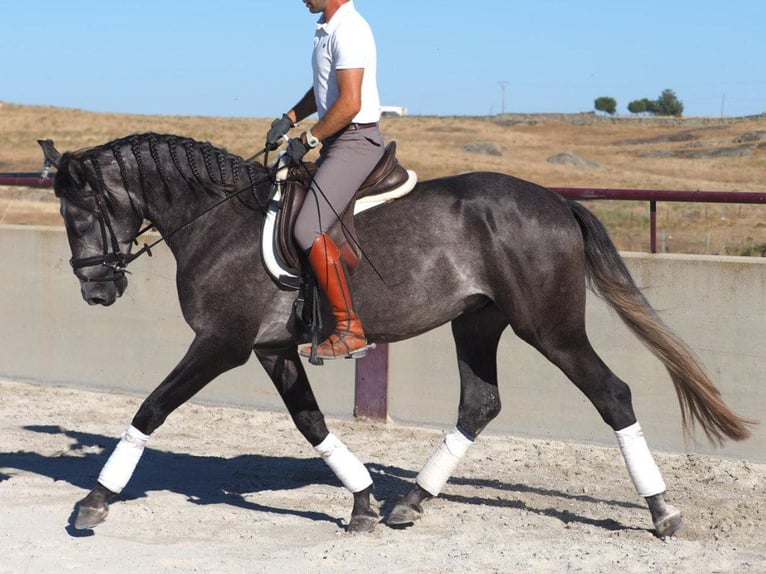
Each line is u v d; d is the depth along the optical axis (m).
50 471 6.57
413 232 5.20
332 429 7.79
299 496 6.13
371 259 5.20
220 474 6.62
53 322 9.00
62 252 8.91
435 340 7.68
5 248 9.11
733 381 6.84
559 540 5.24
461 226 5.21
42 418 8.03
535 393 7.42
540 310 5.22
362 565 4.82
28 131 68.88
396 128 90.44
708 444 6.97
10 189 23.89
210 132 72.75
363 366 7.91
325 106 5.16
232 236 5.21
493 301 5.34
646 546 5.15
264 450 7.26
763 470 6.69
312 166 5.23
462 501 6.04
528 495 6.18
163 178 5.33
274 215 5.17
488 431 7.58
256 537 5.30
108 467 5.22
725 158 72.12
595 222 5.41
